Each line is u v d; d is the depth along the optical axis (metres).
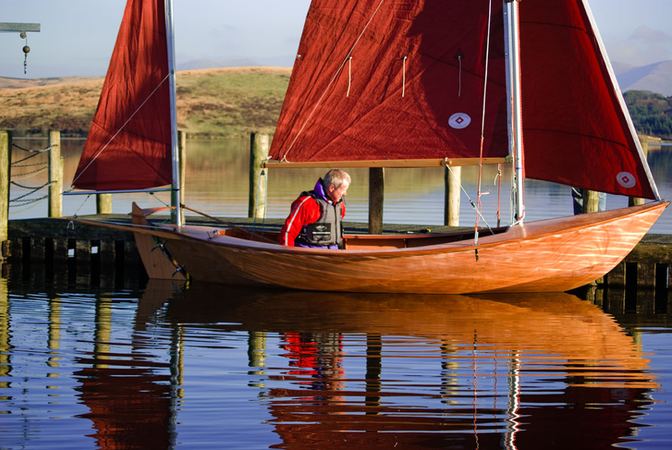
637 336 12.41
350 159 16.20
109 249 18.80
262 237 15.91
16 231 19.33
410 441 8.15
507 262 14.39
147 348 11.30
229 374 10.13
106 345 11.46
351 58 16.06
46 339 11.77
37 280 16.88
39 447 7.93
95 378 9.95
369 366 10.53
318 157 16.33
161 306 14.08
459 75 15.51
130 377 9.98
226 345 11.50
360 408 9.00
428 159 15.79
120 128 15.92
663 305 14.88
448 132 15.63
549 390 9.66
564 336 12.32
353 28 16.02
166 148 15.87
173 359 10.77
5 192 19.20
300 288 15.09
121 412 8.82
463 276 14.48
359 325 12.71
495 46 15.20
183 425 8.48
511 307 14.21
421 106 15.79
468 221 24.11
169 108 15.79
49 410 8.86
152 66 15.79
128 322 12.88
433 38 15.63
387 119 15.98
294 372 10.23
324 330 12.40
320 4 16.12
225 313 13.48
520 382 9.95
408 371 10.35
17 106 93.94
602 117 14.62
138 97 15.85
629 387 9.80
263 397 9.30
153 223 16.72
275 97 98.44
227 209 26.09
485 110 15.36
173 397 9.28
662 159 50.16
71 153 52.38
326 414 8.80
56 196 21.86
